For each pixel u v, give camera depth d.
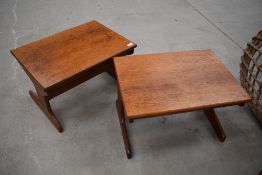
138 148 1.52
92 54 1.43
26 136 1.56
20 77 1.96
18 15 2.69
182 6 3.00
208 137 1.59
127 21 2.69
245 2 3.14
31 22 2.60
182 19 2.76
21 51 1.45
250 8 3.02
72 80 1.37
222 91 1.18
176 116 1.70
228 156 1.50
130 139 1.56
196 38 2.47
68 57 1.41
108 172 1.41
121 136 1.58
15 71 2.01
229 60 2.21
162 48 2.32
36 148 1.50
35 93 1.74
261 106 1.55
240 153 1.51
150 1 3.07
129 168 1.43
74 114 1.70
